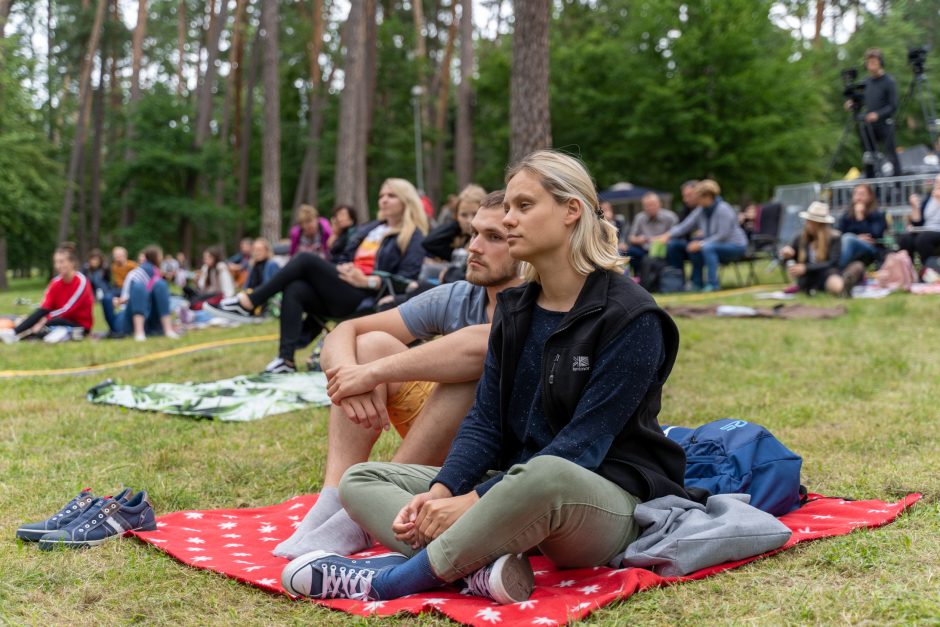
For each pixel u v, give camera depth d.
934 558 2.47
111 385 6.05
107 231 41.38
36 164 30.05
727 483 2.96
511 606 2.20
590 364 2.40
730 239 12.02
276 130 24.42
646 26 26.62
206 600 2.45
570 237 2.45
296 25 37.34
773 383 5.55
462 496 2.35
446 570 2.29
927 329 7.35
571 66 28.88
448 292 3.20
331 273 6.32
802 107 26.20
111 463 4.16
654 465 2.53
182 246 36.84
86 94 34.16
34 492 3.66
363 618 2.23
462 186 28.72
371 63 35.16
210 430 4.82
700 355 6.70
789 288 10.70
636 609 2.21
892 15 35.75
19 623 2.28
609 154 27.73
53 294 10.15
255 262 11.84
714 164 25.69
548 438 2.48
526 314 2.53
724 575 2.42
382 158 38.16
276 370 6.43
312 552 2.50
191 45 44.97
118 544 2.93
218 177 36.72
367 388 2.78
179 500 3.62
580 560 2.47
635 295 2.42
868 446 4.00
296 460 4.15
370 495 2.57
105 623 2.31
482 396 2.60
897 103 13.37
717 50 25.30
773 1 25.75
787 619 2.11
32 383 6.79
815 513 3.03
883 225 11.12
